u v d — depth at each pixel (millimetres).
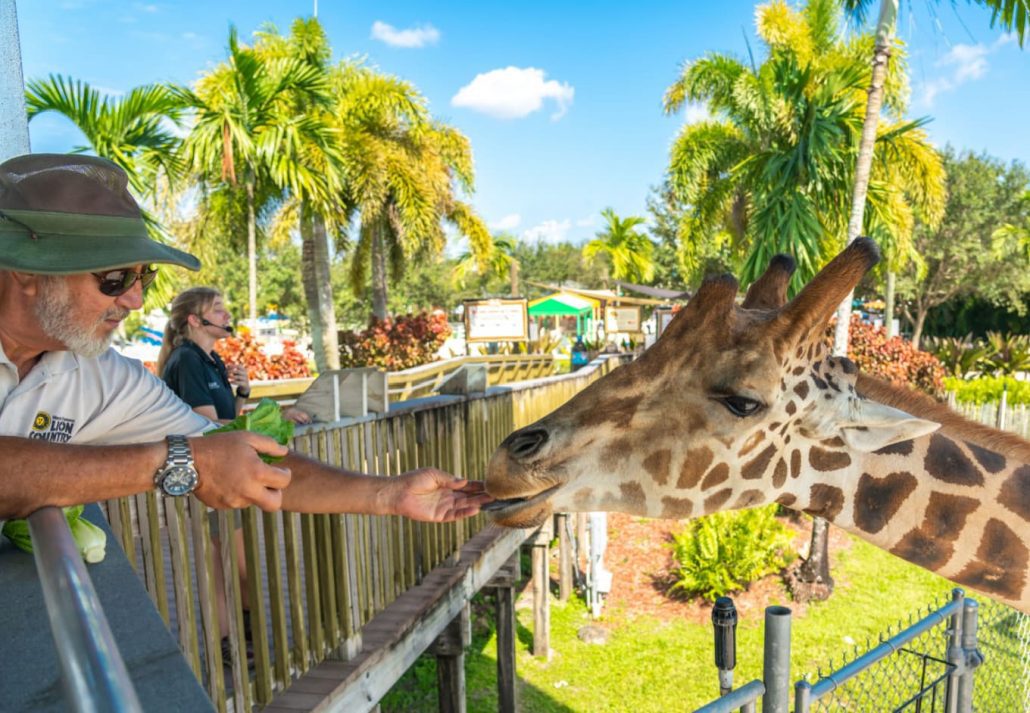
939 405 2629
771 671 2902
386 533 4691
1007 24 8297
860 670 3152
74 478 1125
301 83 13891
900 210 13609
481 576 6332
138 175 10789
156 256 1381
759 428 2256
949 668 3773
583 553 12227
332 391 3809
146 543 2654
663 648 9867
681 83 17078
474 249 21656
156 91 10828
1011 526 2484
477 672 9500
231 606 3090
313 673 3779
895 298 36906
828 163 12812
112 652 652
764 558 11242
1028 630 6445
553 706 8570
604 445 2250
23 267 1274
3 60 2045
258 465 1239
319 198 14469
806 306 2174
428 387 11320
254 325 14312
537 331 36844
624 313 34156
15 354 1468
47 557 849
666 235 41062
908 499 2482
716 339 2258
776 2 15734
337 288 49969
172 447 1212
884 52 10133
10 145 2057
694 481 2264
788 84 13023
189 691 838
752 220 13664
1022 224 33906
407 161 18062
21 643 914
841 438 2393
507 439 2244
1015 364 27406
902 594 11070
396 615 4598
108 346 1475
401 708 8461
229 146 12688
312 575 3701
